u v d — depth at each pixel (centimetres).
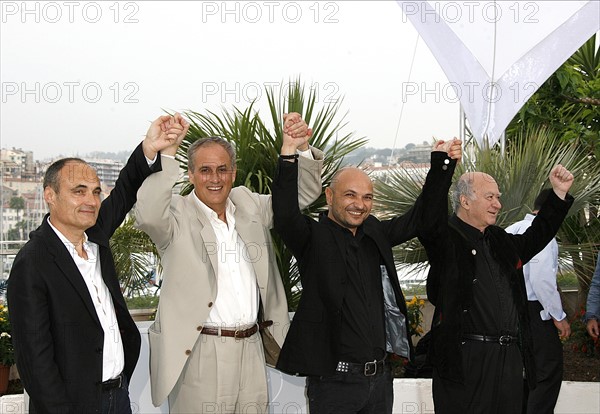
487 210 353
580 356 661
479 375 341
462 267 346
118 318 292
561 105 745
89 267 286
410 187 568
